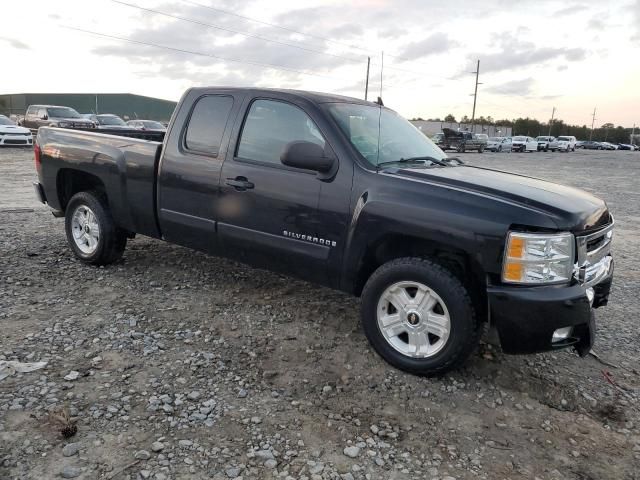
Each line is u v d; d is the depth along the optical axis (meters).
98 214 5.28
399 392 3.43
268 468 2.63
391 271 3.62
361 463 2.72
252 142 4.34
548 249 3.23
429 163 4.32
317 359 3.81
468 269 3.56
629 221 10.38
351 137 3.97
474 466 2.76
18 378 3.28
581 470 2.77
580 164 31.19
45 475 2.47
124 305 4.55
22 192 10.59
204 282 5.23
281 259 4.19
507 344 3.35
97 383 3.28
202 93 4.69
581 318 3.29
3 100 63.91
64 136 5.63
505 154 43.41
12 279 5.01
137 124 31.22
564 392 3.55
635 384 3.71
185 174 4.63
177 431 2.87
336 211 3.83
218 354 3.78
